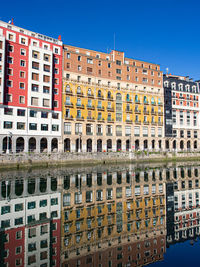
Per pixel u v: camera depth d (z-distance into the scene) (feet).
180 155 232.53
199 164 199.00
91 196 74.28
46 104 178.29
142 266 33.76
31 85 170.19
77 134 196.24
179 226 51.85
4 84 160.15
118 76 226.79
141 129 234.58
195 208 66.18
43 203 65.05
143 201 70.33
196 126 275.59
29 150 175.01
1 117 157.69
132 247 40.88
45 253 37.01
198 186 97.25
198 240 44.50
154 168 162.09
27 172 131.23
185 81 275.18
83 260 35.50
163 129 249.14
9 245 39.17
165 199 74.02
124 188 88.02
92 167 163.63
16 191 80.07
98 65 215.92
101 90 215.10
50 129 181.06
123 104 226.38
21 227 47.29
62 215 55.31
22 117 167.02
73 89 198.29
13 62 165.48
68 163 168.76
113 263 35.01
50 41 187.52
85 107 203.51
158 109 249.75
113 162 192.24
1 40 156.35
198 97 281.54
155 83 250.57
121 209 61.52
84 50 213.87
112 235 45.62
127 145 237.25
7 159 142.41
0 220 51.03
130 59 240.53
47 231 45.78
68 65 198.08
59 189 84.23
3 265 32.50
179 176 124.67
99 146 228.84
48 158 159.94
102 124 212.02
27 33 175.73
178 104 264.31
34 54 174.19
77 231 46.52
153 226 51.24
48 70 180.24
